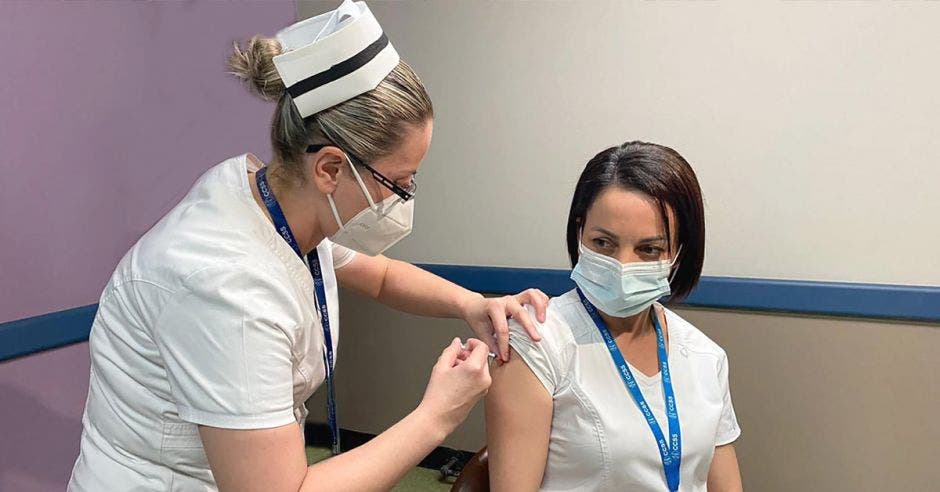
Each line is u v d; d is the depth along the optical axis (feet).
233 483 2.71
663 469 3.63
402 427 3.01
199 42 6.45
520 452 3.65
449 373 3.18
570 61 5.97
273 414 2.70
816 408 5.65
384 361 7.41
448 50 6.45
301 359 3.28
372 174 3.03
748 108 5.44
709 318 5.82
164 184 6.36
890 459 5.53
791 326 5.57
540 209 6.38
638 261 3.53
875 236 5.29
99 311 3.26
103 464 3.30
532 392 3.65
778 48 5.26
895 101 5.04
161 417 3.14
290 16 7.16
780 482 5.90
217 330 2.71
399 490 7.02
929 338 5.23
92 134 5.69
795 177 5.42
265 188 3.17
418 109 3.00
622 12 5.68
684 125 5.68
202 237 2.93
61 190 5.51
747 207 5.61
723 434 3.99
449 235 6.88
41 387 5.49
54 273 5.53
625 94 5.83
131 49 5.91
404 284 4.59
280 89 3.01
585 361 3.73
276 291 2.90
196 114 6.54
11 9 5.04
